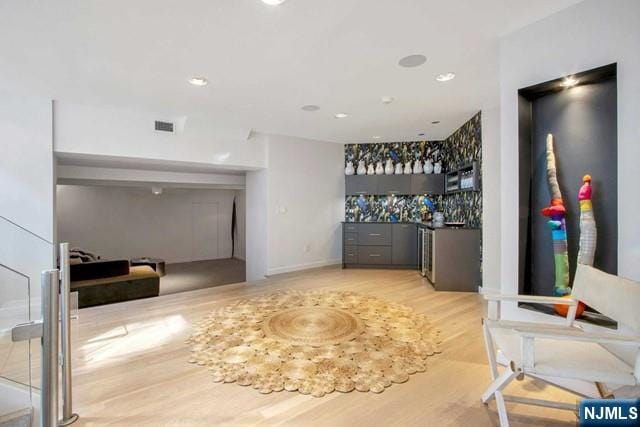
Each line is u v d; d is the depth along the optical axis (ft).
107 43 7.45
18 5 5.94
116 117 12.75
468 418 5.51
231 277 24.31
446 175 17.80
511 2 5.99
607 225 5.89
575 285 5.73
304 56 8.20
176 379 6.70
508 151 7.24
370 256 18.62
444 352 7.98
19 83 9.86
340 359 7.54
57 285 4.16
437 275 13.80
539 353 4.96
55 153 11.84
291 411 5.69
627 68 5.46
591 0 5.86
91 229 27.17
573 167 6.38
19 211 10.69
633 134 5.40
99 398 6.03
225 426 5.30
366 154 20.08
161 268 24.66
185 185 22.07
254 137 16.89
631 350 5.22
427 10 6.23
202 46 7.64
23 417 5.46
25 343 5.45
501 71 7.29
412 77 9.59
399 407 5.81
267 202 17.39
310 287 14.42
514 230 7.20
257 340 8.57
